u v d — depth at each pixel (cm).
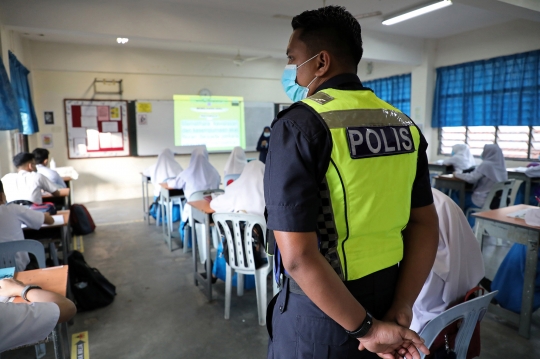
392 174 69
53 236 267
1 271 139
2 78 327
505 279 225
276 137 64
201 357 195
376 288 70
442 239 141
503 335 208
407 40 597
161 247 388
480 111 553
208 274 258
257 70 774
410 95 659
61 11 386
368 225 66
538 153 510
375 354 73
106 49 648
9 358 193
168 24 432
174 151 721
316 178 63
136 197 701
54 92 628
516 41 505
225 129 761
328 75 75
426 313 141
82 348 204
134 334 218
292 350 72
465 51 574
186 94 720
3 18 367
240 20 471
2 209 208
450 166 531
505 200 381
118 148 680
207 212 254
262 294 226
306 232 59
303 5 445
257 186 237
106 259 352
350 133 64
